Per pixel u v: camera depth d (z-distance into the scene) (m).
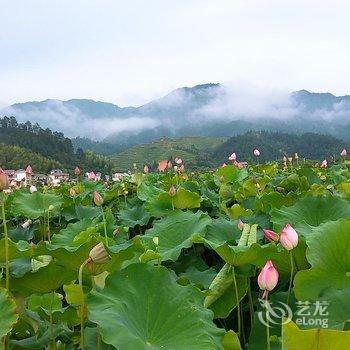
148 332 2.12
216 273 3.39
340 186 6.27
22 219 7.18
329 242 2.76
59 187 10.58
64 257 2.58
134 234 6.17
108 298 2.14
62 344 2.58
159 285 2.26
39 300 3.37
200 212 3.99
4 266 2.99
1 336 2.09
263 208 4.88
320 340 1.61
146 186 6.84
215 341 2.09
